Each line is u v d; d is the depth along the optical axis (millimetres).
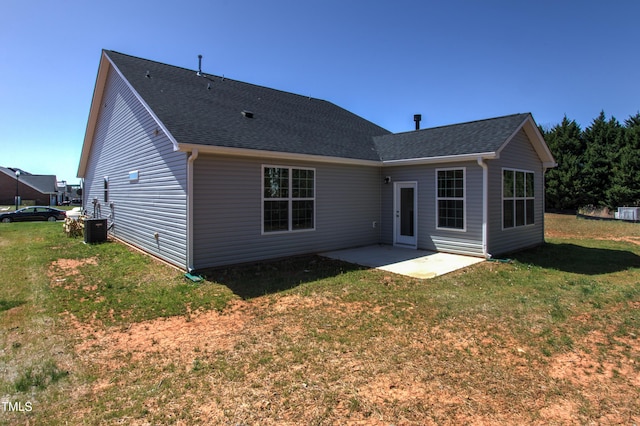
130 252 10227
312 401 2912
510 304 5574
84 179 18953
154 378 3305
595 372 3451
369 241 11688
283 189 9242
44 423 2613
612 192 22734
